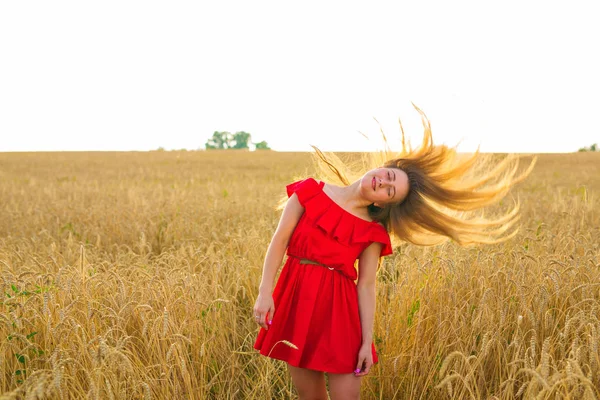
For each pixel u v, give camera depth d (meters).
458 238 3.24
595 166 41.38
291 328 3.05
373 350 3.16
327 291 3.02
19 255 6.05
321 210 3.02
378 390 3.93
